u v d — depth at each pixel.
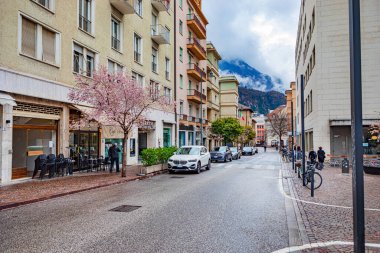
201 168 21.28
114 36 22.20
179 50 35.66
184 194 10.73
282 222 6.90
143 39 26.48
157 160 18.84
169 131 32.53
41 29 14.76
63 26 16.22
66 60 16.47
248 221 6.98
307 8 32.38
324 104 25.17
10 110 12.55
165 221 6.91
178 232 6.06
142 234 5.90
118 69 22.55
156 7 29.17
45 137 15.31
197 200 9.57
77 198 9.83
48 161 14.10
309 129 30.08
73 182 12.92
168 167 18.81
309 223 6.61
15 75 12.80
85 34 18.23
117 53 22.12
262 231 6.18
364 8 24.44
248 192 11.27
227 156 31.70
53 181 13.20
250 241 5.53
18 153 13.69
